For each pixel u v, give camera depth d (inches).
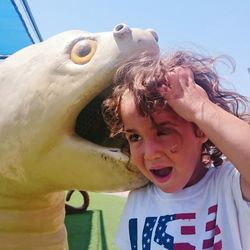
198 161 19.1
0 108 27.4
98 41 24.7
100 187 25.3
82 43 25.1
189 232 19.0
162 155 18.5
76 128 25.5
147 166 19.0
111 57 23.4
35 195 29.7
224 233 18.3
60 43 26.1
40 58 26.6
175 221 19.4
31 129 26.2
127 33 23.5
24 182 28.5
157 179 19.0
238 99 19.5
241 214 17.8
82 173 25.4
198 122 17.2
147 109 18.1
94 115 25.0
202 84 18.9
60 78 25.1
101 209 78.4
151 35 24.2
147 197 21.2
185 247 18.9
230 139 16.4
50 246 31.1
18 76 27.1
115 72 23.2
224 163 19.3
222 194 18.7
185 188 19.6
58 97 25.0
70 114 24.8
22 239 30.4
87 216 70.9
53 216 31.3
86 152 24.8
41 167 26.8
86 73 24.1
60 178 26.9
